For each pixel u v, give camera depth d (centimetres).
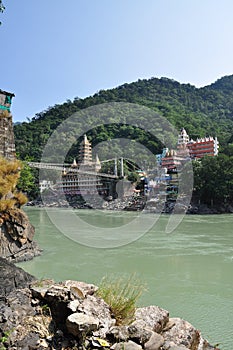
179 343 422
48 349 362
